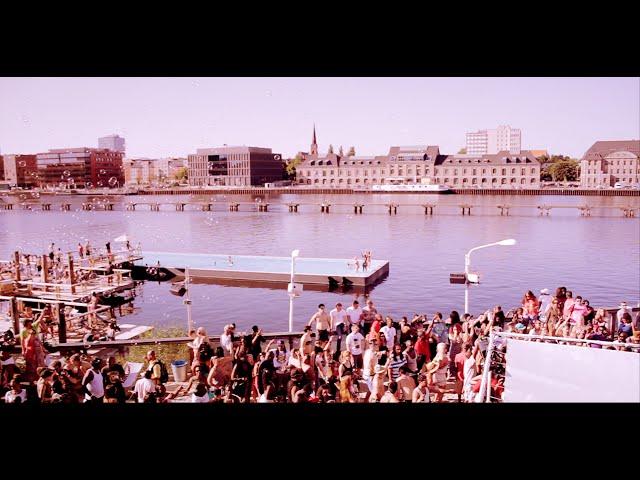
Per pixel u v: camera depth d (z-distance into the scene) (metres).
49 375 6.90
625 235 49.78
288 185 129.75
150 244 48.12
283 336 9.37
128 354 9.21
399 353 8.05
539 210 75.69
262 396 6.41
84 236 54.22
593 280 32.06
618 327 9.53
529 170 108.62
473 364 7.09
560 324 8.73
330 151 154.00
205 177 131.38
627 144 104.31
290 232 55.00
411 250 42.69
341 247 44.59
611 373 4.91
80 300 22.45
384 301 27.00
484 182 111.62
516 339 5.40
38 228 61.75
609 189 98.75
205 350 7.97
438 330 8.93
